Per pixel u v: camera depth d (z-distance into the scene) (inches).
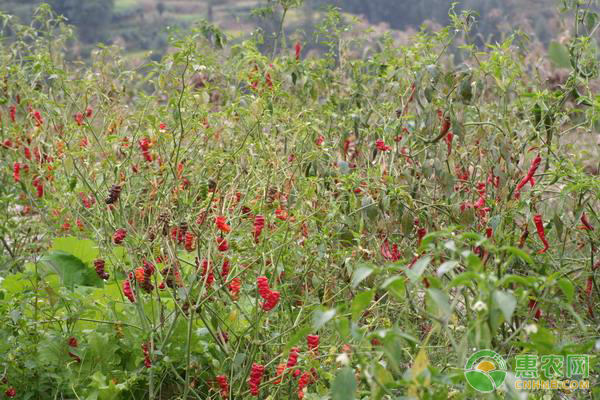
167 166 158.6
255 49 198.8
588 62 168.6
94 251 181.5
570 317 164.1
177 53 152.1
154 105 180.9
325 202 163.0
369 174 163.0
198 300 134.3
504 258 145.9
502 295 91.9
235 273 147.2
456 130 159.3
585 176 155.5
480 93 172.4
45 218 207.3
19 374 144.9
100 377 140.7
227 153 158.7
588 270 161.3
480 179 178.9
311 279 163.9
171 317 154.6
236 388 144.5
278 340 149.3
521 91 195.8
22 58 217.5
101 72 201.9
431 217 163.0
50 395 148.6
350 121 195.6
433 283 96.8
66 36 251.9
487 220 156.9
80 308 150.2
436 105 165.5
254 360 147.6
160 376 149.8
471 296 139.6
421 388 97.5
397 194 152.7
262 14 244.1
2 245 226.5
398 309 159.3
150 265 138.6
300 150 168.2
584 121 173.9
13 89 217.9
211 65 184.9
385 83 202.4
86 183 160.2
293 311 160.1
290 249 159.9
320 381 136.2
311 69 243.0
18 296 151.9
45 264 173.3
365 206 151.0
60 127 190.2
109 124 184.9
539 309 132.3
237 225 154.0
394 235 168.7
